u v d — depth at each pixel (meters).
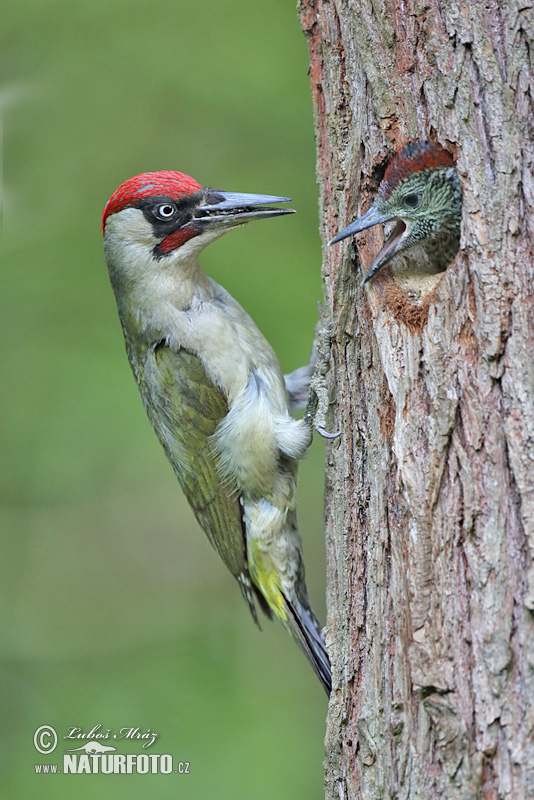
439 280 7.25
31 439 15.63
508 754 6.09
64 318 15.80
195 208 9.72
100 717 14.35
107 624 15.60
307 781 13.35
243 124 15.86
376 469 7.46
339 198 8.27
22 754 13.96
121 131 15.89
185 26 16.33
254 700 14.62
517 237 6.65
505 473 6.38
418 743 6.62
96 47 16.20
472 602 6.38
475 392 6.60
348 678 7.62
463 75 7.09
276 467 9.71
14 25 16.23
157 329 9.95
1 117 15.77
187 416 9.96
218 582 16.09
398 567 7.01
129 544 16.08
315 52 8.61
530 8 6.88
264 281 14.74
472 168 6.91
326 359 8.67
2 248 15.86
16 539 15.82
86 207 15.85
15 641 15.42
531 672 6.09
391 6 7.61
